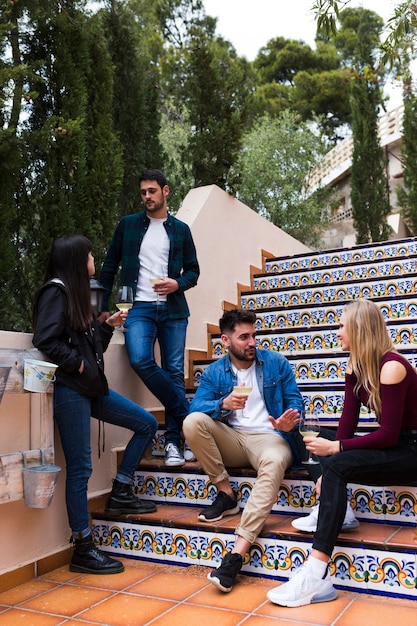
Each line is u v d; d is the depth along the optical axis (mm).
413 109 10805
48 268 3035
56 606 2602
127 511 3258
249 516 2738
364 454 2545
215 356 5031
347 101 23266
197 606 2527
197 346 4930
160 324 3789
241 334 3197
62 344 2855
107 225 4430
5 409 2799
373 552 2531
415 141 10750
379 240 11352
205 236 5312
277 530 2797
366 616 2320
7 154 3596
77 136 4109
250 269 6145
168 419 3707
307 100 23656
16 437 2850
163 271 3783
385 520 2830
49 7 3918
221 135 5816
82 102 4133
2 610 2574
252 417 3189
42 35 4172
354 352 2695
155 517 3164
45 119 4133
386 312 4684
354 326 2697
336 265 5703
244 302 5746
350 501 2922
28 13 3957
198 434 3059
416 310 4551
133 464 3291
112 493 3287
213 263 5395
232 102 6090
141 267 3805
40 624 2424
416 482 2762
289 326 5031
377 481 2582
